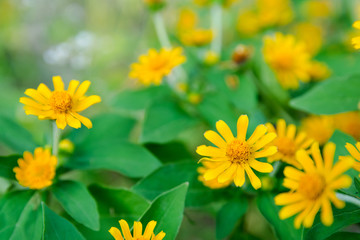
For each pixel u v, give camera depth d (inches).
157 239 6.9
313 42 14.6
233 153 7.3
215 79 10.8
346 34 14.8
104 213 8.5
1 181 9.4
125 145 9.2
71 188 8.3
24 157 8.3
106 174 12.1
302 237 7.2
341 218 7.3
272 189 8.1
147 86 11.6
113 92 14.9
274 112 11.6
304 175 6.6
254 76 11.3
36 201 8.3
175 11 18.1
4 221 8.1
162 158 10.2
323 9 16.0
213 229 11.6
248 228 10.9
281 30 16.2
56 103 7.6
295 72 11.3
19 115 12.3
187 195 8.4
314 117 10.6
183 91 10.7
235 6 17.4
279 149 8.0
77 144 9.6
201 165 8.6
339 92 9.1
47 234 7.6
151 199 8.4
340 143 7.9
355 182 7.2
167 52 9.7
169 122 10.1
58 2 20.5
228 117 10.2
